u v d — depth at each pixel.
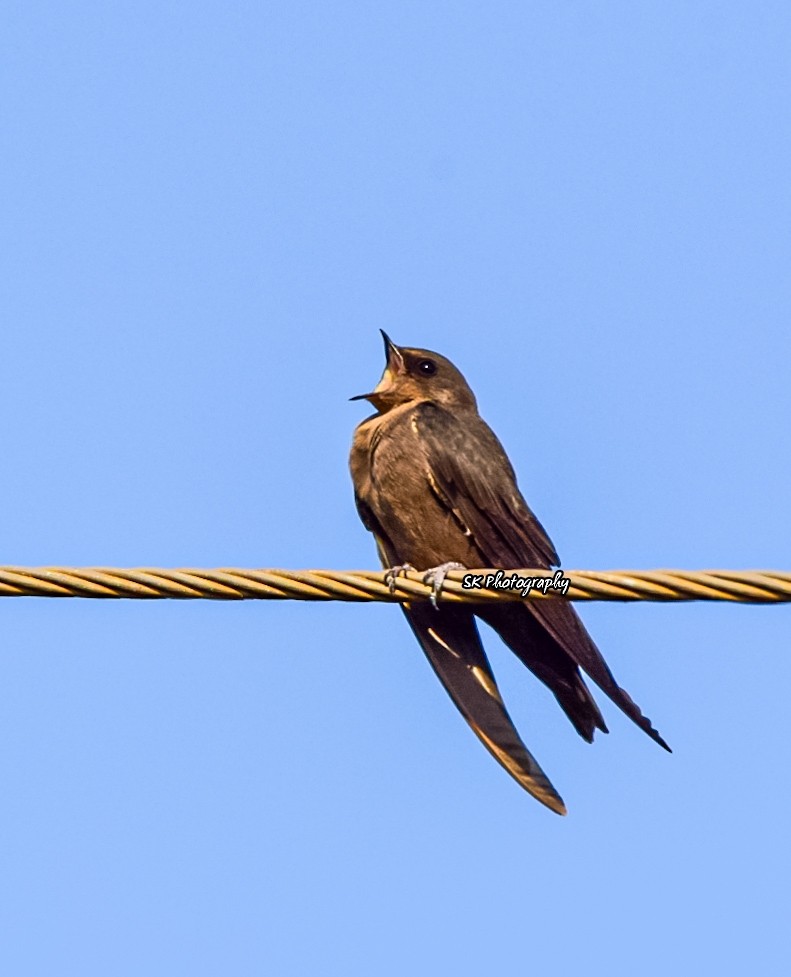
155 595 9.21
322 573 9.44
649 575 8.95
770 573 8.75
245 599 9.30
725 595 8.80
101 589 9.11
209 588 9.19
